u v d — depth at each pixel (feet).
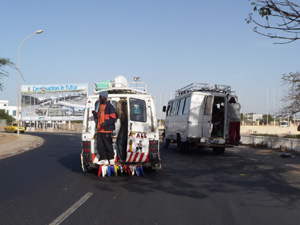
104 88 30.17
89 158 26.76
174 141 58.08
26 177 27.91
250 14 20.40
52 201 19.31
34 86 202.49
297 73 29.19
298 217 16.31
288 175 29.37
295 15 19.19
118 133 27.50
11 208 17.76
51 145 71.31
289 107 38.65
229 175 29.17
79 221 15.44
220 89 47.78
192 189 22.85
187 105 47.01
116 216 16.26
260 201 19.52
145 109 27.58
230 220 15.74
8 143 75.31
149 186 23.84
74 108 198.90
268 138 60.13
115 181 25.79
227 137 45.19
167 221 15.51
